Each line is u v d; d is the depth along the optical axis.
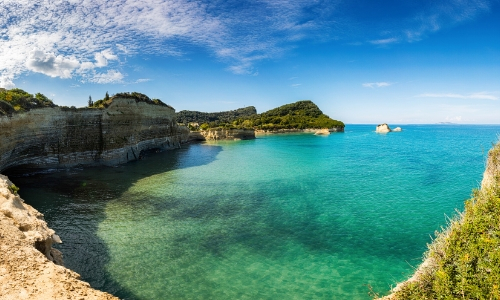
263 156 69.62
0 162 33.44
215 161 61.09
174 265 18.09
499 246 7.80
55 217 25.33
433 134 176.50
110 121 52.47
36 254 12.45
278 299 15.05
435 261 9.55
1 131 32.88
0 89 41.19
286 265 18.33
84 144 48.62
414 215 26.88
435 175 44.50
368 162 58.91
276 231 23.38
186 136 110.94
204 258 19.00
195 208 28.67
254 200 31.64
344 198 32.53
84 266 17.64
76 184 37.03
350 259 19.09
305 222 25.28
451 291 8.16
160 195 33.16
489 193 9.15
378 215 27.00
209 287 15.93
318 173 47.25
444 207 29.08
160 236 22.11
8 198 17.17
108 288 15.62
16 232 13.77
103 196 32.16
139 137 66.06
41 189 33.84
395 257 19.33
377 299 10.85
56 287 10.34
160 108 78.12
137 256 19.05
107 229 23.12
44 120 41.31
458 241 8.77
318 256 19.45
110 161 52.41
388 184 39.16
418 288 9.29
